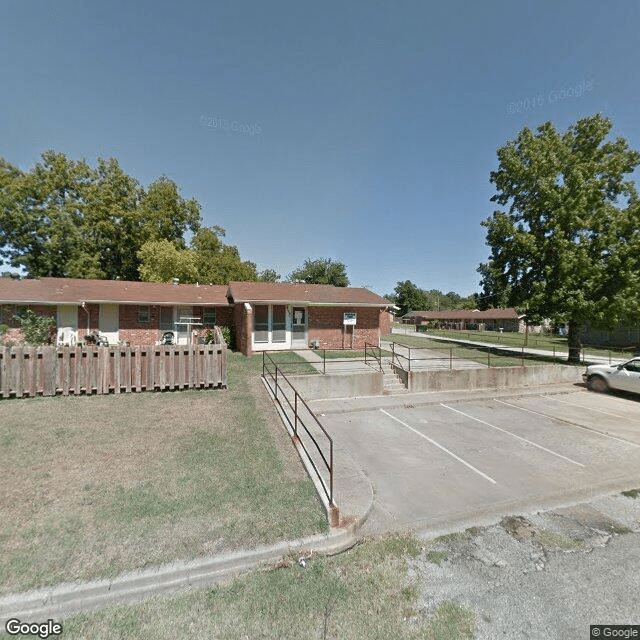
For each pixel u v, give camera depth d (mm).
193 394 9398
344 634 2850
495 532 4484
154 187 31828
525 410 10906
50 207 26781
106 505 4316
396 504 5133
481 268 23609
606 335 30375
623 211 17406
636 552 4102
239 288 18625
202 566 3418
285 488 4941
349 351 18281
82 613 2945
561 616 3139
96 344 16156
